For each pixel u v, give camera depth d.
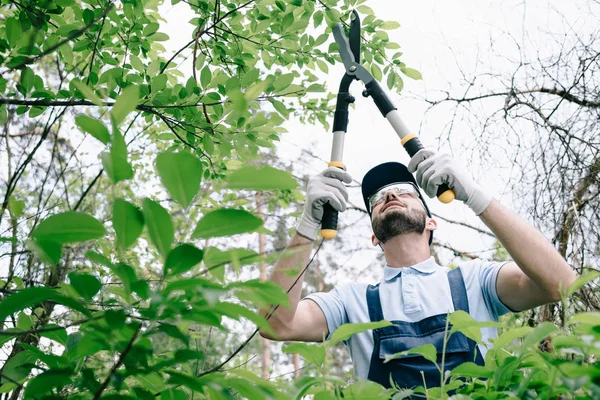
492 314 2.17
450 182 1.91
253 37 2.65
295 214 3.31
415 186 2.58
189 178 0.65
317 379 0.87
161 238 0.68
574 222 2.92
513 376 0.97
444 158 1.95
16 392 1.51
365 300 2.30
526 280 2.06
